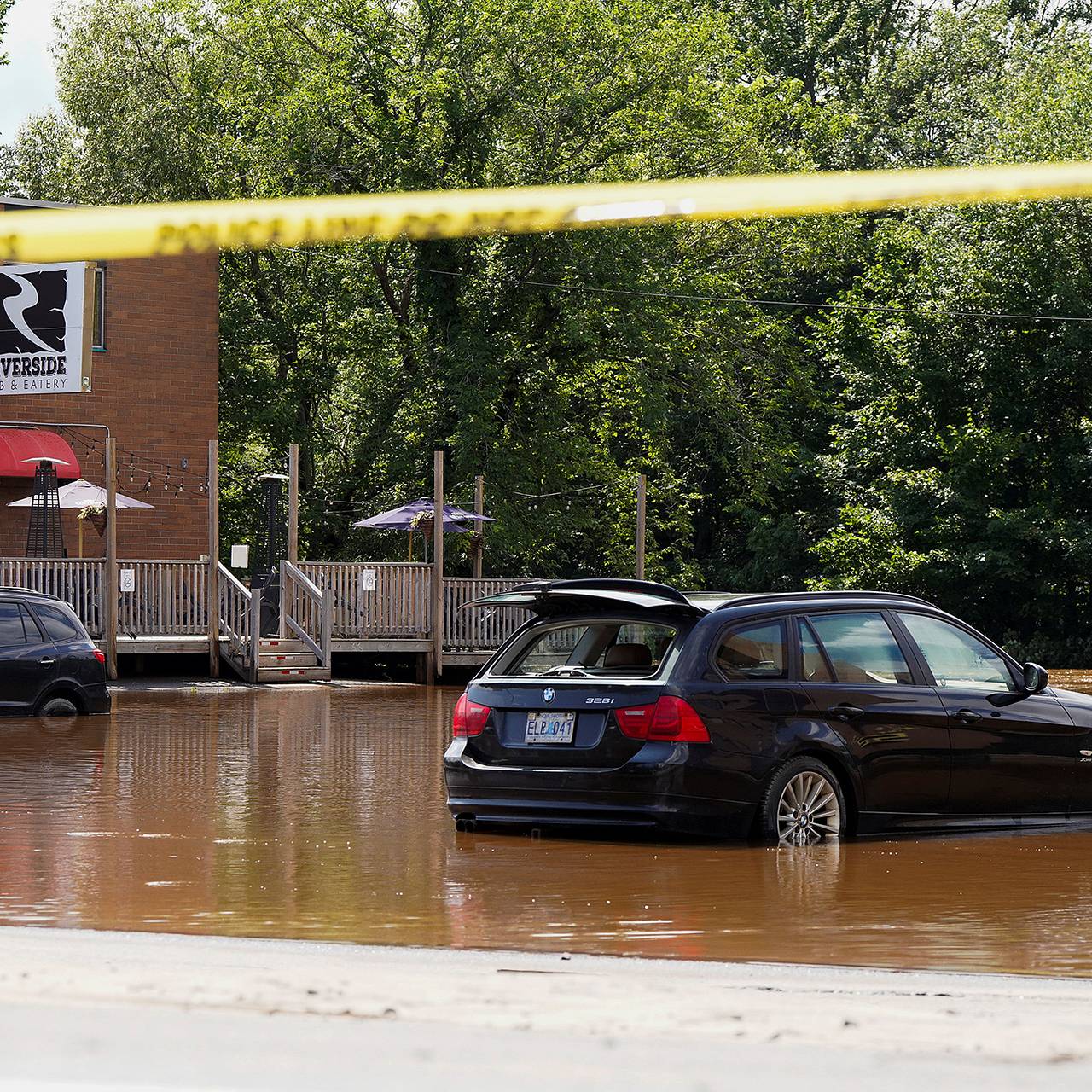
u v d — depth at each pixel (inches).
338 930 833.5
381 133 5339.6
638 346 5383.9
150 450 4362.7
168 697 3203.7
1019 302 5959.6
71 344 3720.5
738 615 1254.3
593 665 1355.8
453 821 1346.0
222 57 5940.0
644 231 5265.8
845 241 6171.3
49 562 3572.8
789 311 7431.1
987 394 6077.8
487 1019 352.5
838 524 6894.7
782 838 1221.7
